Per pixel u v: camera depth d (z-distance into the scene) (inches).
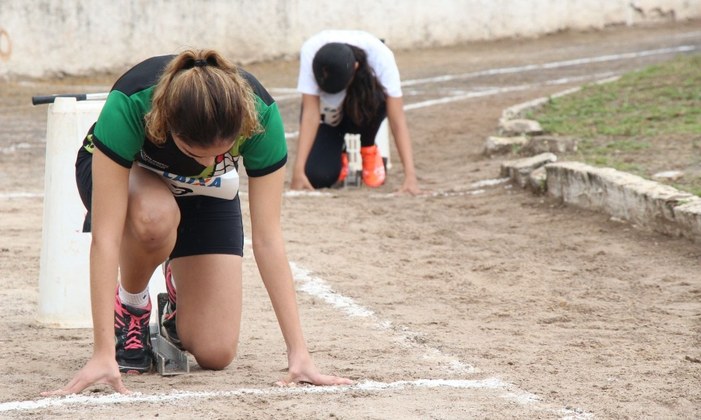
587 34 1914.4
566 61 1582.2
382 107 709.9
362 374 317.7
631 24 1962.4
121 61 1524.4
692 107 882.8
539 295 444.5
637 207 551.2
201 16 1577.3
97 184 274.8
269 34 1642.5
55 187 390.3
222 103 251.4
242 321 399.5
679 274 466.6
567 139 764.0
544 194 652.7
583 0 1919.3
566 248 530.3
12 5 1430.9
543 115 932.0
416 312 414.9
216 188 312.8
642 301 430.6
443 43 1802.4
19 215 615.5
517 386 306.8
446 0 1797.5
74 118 389.7
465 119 1047.6
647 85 1041.5
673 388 307.6
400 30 1763.0
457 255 526.0
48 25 1461.6
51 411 269.7
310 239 561.3
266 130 281.9
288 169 817.5
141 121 270.5
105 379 285.1
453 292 451.2
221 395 288.0
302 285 459.2
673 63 1186.0
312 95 709.3
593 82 1187.9
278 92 1339.8
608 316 407.2
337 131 732.0
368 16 1728.6
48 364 329.7
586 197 602.5
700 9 1998.0
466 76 1455.5
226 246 324.2
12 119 1115.3
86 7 1487.5
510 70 1502.2
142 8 1530.5
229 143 258.1
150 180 294.7
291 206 659.4
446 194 694.5
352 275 481.1
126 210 282.2
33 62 1456.7
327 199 688.4
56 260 390.6
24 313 408.8
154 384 303.4
